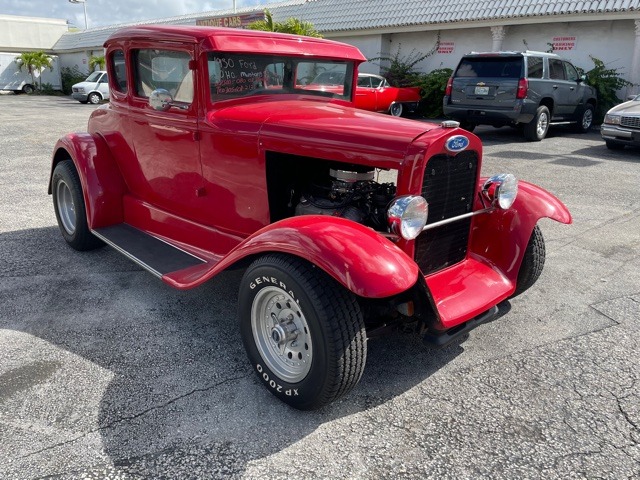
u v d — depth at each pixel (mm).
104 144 4699
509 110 11539
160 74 3881
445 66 18391
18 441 2518
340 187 3283
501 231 3654
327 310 2518
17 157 9727
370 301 2904
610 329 3730
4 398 2830
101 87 24484
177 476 2324
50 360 3207
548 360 3330
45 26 39594
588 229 5938
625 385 3070
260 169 3391
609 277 4641
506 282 3498
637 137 10219
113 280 4398
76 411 2742
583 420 2758
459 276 3422
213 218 3846
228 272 4609
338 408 2832
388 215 2832
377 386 3035
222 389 2969
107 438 2551
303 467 2395
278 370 2838
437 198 3162
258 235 2820
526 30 16219
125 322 3697
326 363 2557
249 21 23656
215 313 3859
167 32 3678
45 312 3820
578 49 15375
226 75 3648
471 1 17016
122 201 4680
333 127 3170
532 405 2875
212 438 2570
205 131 3623
